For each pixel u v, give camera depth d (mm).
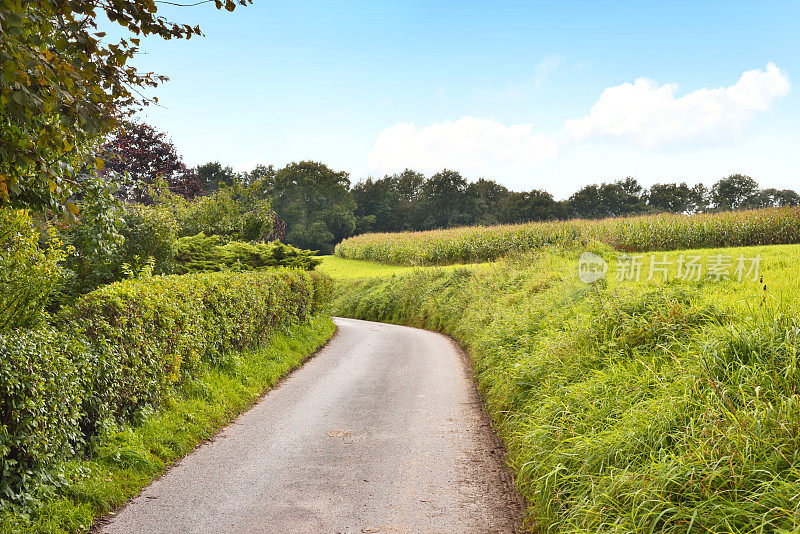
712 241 31484
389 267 46844
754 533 3289
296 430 7707
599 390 5996
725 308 6902
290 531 4664
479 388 10273
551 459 5137
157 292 7738
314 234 91688
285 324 15297
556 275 17109
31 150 4336
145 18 4539
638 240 32312
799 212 30906
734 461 3801
